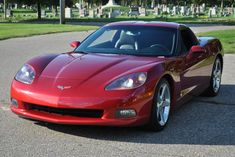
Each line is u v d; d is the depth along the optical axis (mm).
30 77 5828
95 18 51156
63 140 5477
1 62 12672
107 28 7207
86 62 6055
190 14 63062
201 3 76812
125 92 5430
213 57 8102
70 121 5422
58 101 5395
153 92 5664
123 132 5859
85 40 7141
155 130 5898
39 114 5582
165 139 5621
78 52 6773
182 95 6691
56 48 16875
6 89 8680
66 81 5602
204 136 5797
